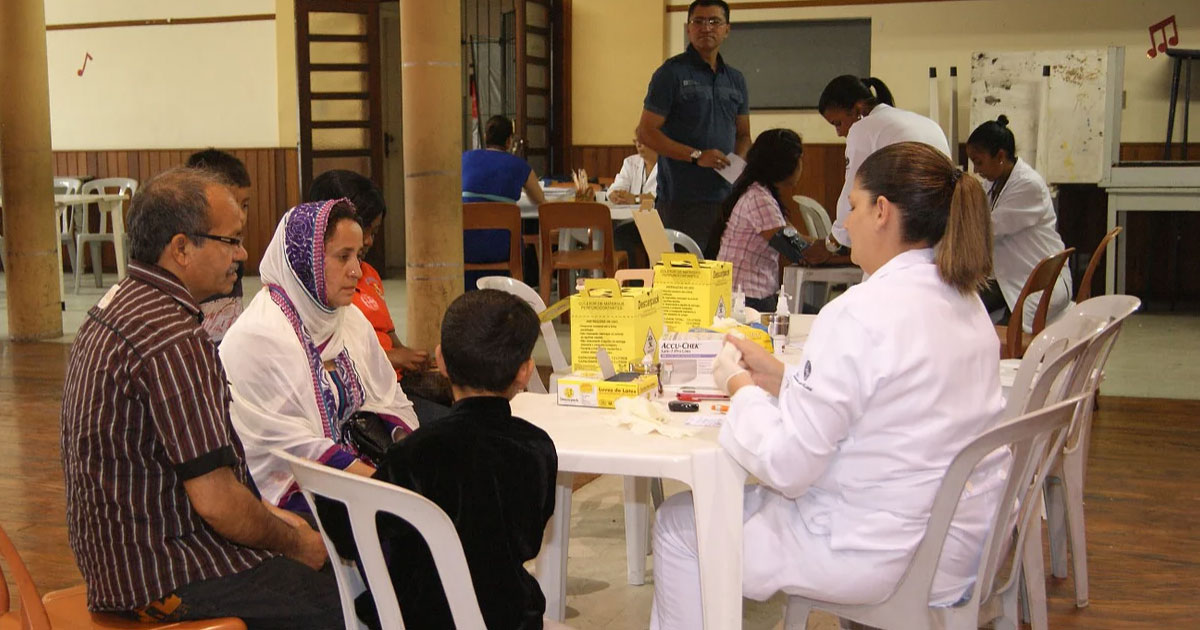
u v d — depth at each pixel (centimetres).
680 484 390
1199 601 291
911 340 175
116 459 175
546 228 665
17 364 625
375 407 252
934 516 178
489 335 173
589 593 294
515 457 174
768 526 192
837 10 925
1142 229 865
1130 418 488
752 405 184
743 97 579
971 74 846
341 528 169
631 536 298
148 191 179
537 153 998
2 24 676
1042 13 878
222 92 1078
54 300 716
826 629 270
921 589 183
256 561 189
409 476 171
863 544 181
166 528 179
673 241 534
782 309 277
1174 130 852
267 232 1080
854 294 180
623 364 237
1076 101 817
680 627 205
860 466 181
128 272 181
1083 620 279
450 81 500
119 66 1102
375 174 1007
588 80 1004
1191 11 841
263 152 1070
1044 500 304
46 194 705
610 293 237
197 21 1073
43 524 352
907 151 183
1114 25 862
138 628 180
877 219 184
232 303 292
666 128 557
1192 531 345
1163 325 748
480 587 169
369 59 991
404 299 896
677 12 988
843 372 175
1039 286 428
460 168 515
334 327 239
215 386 178
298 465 162
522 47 945
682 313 272
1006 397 282
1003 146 486
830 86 489
